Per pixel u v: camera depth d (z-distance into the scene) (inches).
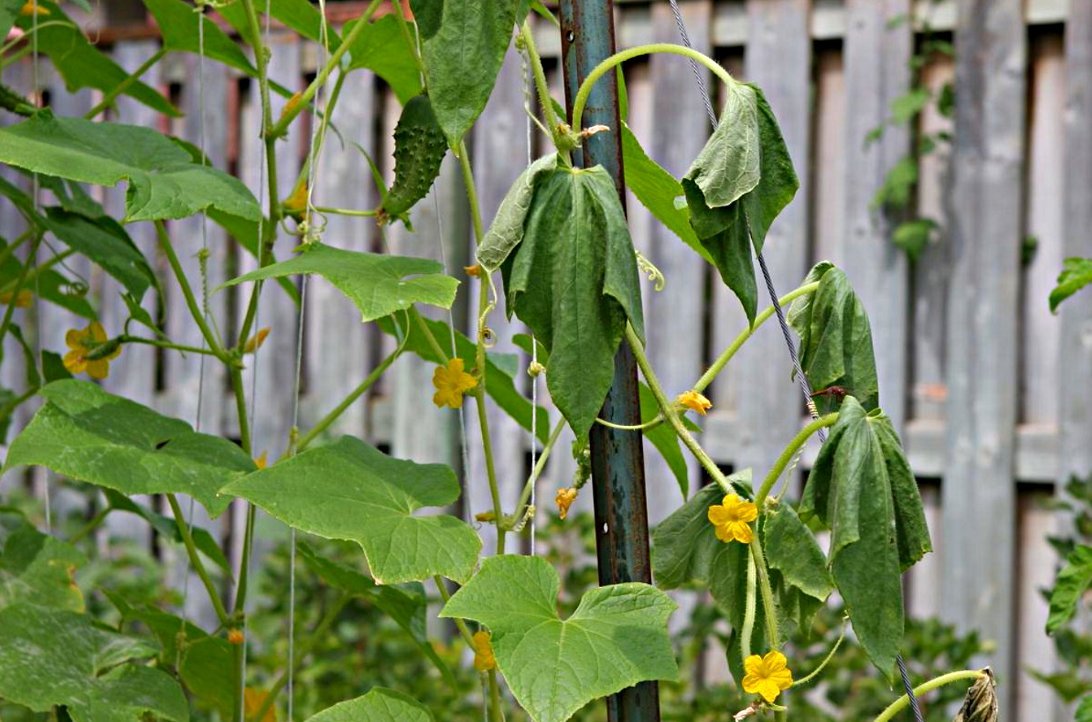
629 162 66.0
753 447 156.5
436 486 57.0
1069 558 81.0
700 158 50.9
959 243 151.5
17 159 57.2
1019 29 148.8
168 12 77.5
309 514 52.2
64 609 62.9
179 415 178.9
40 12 81.6
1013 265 149.2
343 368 173.9
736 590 58.6
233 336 178.5
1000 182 149.9
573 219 49.7
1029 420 150.4
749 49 157.2
